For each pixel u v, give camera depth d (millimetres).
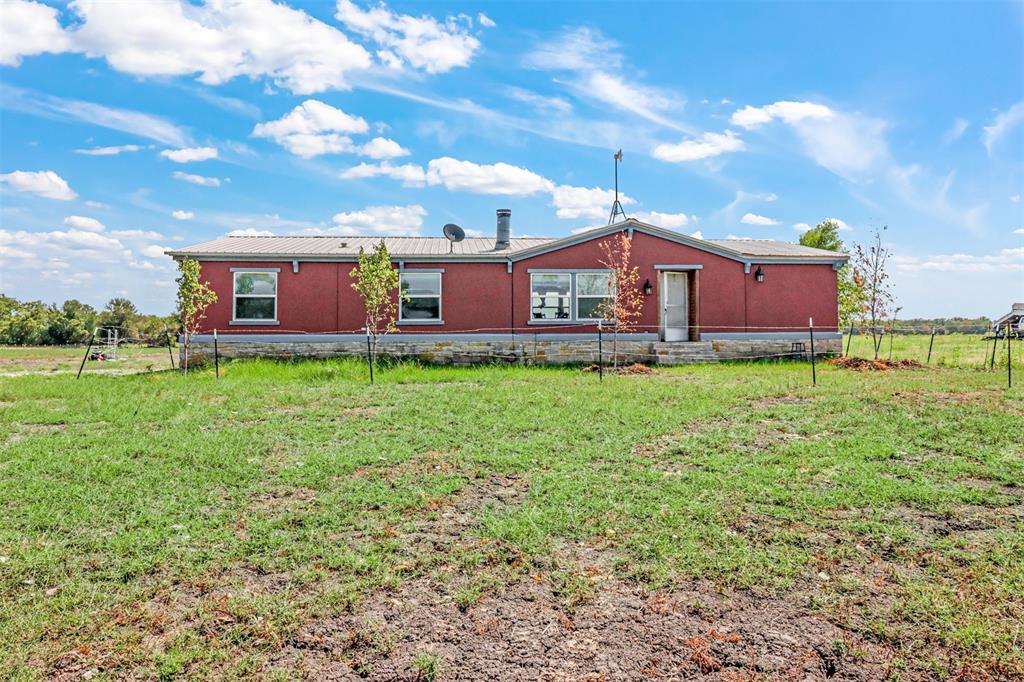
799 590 3869
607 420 8391
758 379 12891
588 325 18484
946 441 7012
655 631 3457
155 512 5062
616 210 19797
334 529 4777
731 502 5254
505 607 3701
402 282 18062
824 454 6590
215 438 7375
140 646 3305
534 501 5320
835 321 19688
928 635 3379
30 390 11594
